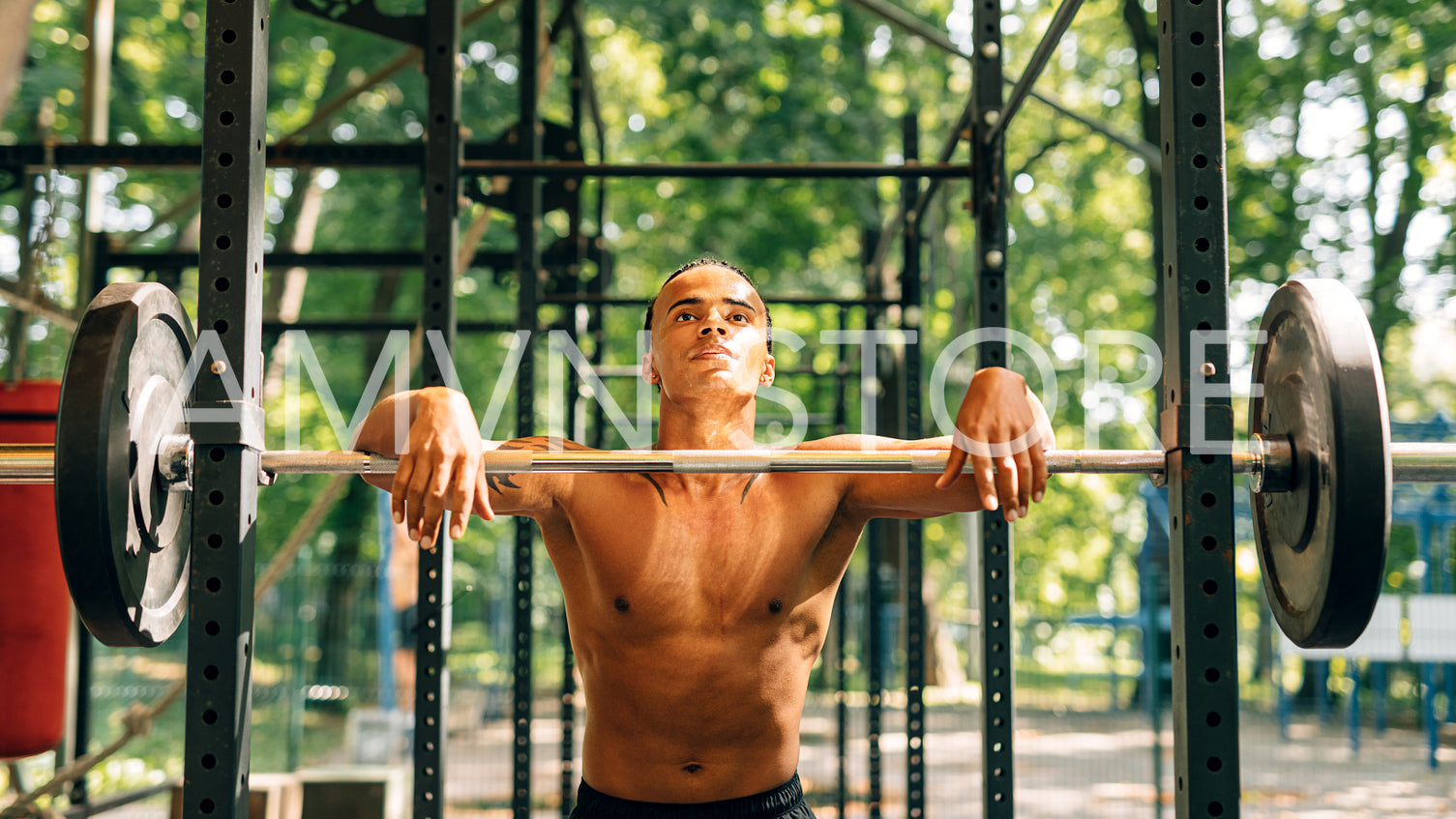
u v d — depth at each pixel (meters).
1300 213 13.91
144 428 1.94
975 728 11.42
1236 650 1.94
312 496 14.20
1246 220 14.09
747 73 13.02
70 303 5.39
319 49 13.57
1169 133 2.00
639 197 13.91
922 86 14.97
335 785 5.84
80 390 1.76
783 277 14.06
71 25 11.34
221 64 1.95
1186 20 2.00
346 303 15.02
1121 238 16.42
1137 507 18.45
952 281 15.27
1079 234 16.53
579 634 2.28
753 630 2.20
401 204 13.70
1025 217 16.66
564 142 5.86
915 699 5.21
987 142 3.34
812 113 12.91
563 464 1.96
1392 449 2.04
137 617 1.97
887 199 14.68
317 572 11.58
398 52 12.44
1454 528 12.35
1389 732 11.35
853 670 13.96
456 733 10.91
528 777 4.69
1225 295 1.96
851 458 1.98
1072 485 17.77
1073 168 16.22
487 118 12.30
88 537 1.77
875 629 5.79
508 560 13.14
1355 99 13.55
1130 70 14.97
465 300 13.91
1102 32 15.09
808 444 2.21
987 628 3.16
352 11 3.81
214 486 1.91
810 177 3.66
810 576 2.29
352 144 5.02
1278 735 11.04
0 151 4.70
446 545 3.22
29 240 4.65
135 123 11.99
